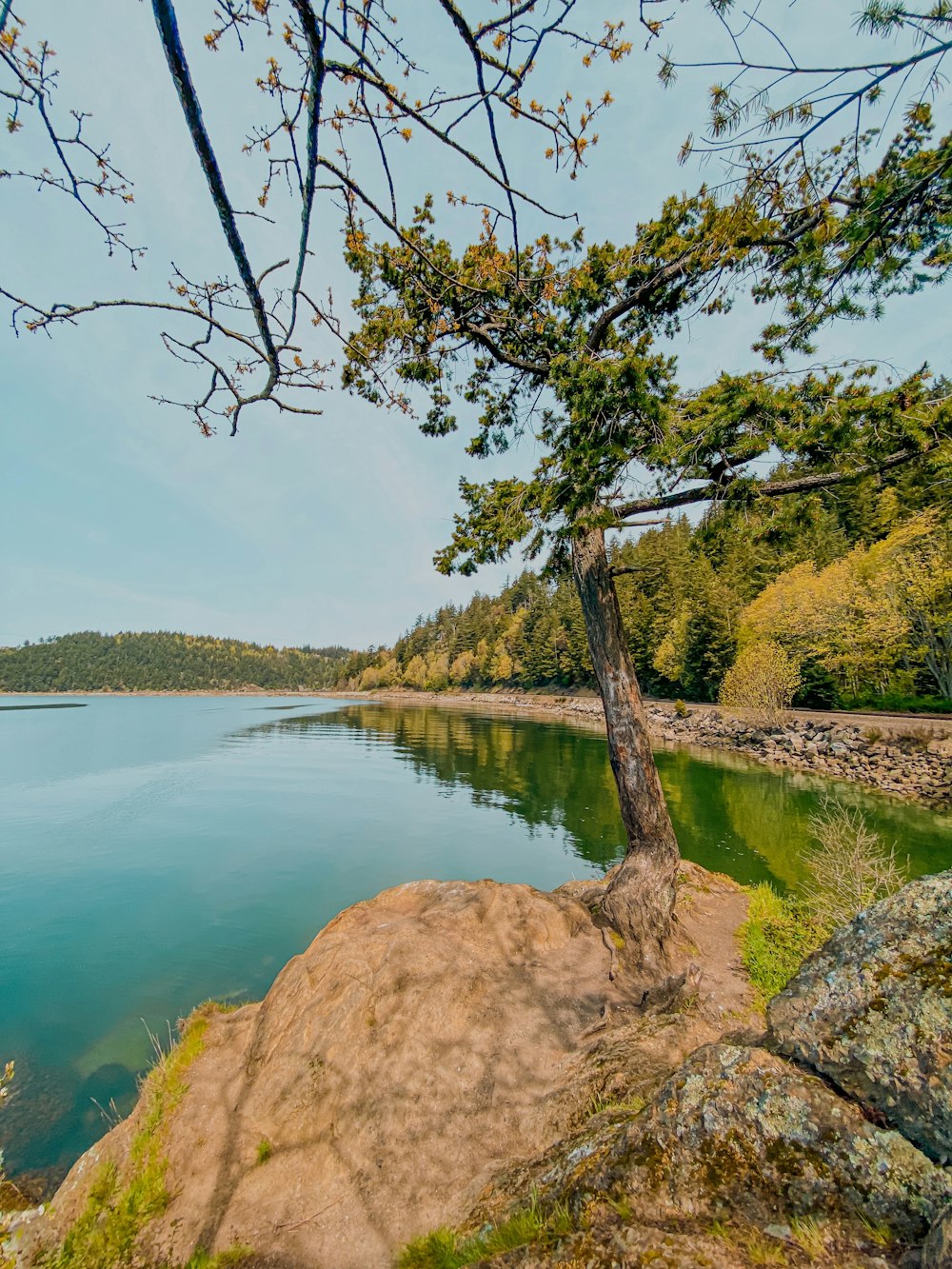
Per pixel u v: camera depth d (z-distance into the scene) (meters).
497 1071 4.33
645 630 55.88
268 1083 4.42
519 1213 2.52
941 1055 1.95
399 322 6.03
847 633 29.62
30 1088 6.33
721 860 12.64
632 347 5.80
